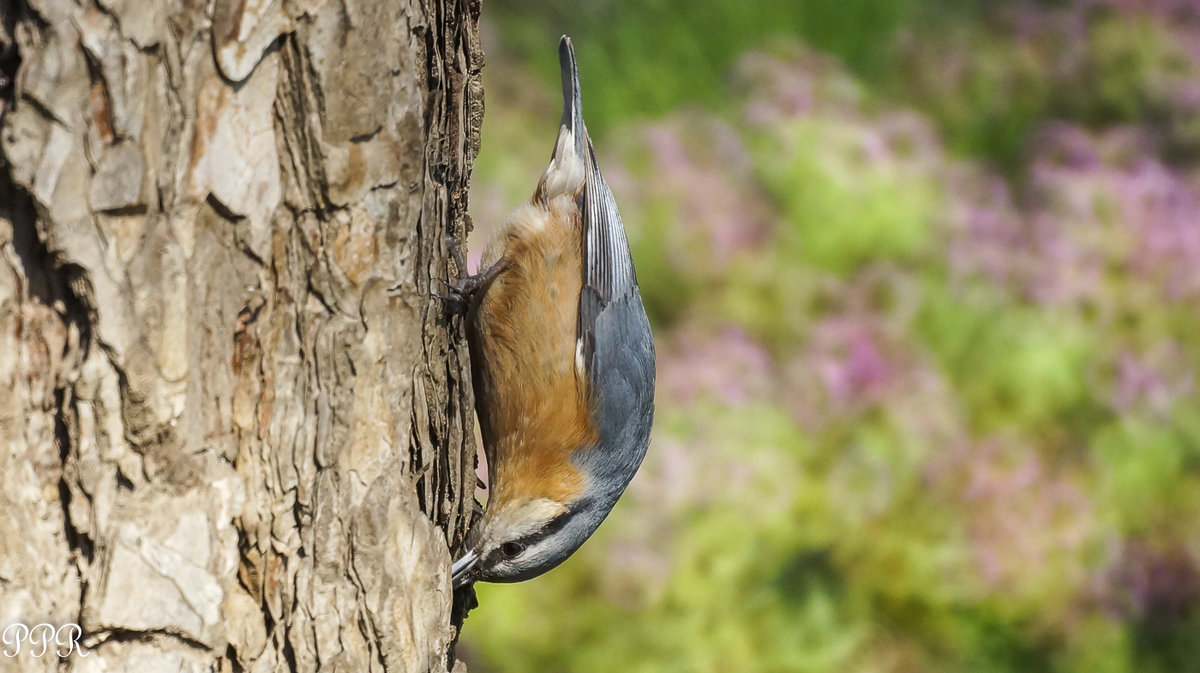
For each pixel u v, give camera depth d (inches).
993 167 713.0
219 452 212.1
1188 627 451.5
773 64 642.2
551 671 410.6
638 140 601.0
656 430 442.6
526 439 313.6
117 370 199.5
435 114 249.0
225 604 215.3
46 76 185.5
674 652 404.5
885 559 431.8
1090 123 729.0
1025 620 441.7
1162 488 482.9
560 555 316.2
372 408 227.0
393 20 214.7
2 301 193.2
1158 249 522.6
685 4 809.5
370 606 230.2
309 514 222.7
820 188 565.9
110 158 191.3
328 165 212.1
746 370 467.5
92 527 203.0
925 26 793.6
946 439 452.4
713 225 555.8
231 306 209.6
